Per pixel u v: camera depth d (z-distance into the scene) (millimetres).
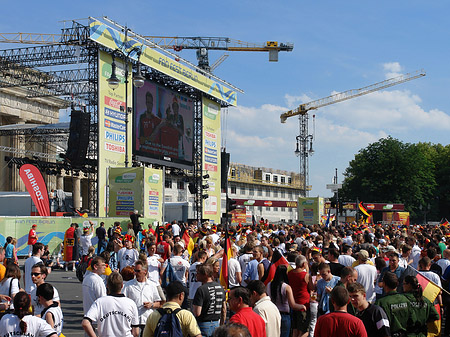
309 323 9430
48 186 54219
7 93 53719
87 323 6586
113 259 14195
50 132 43062
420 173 88750
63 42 33281
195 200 46406
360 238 18219
